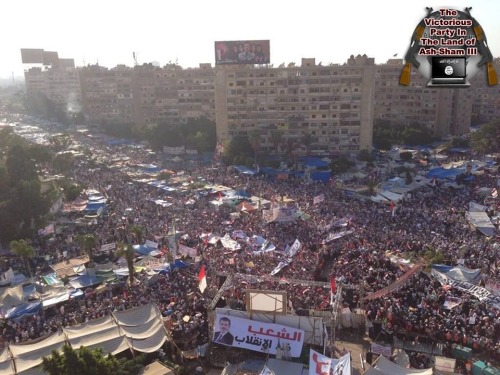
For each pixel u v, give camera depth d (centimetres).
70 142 14825
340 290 4369
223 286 4534
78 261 5706
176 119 18512
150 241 6331
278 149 13800
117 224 7281
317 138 13825
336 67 13300
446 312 4422
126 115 19962
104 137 18088
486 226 6556
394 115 17412
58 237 6831
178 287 5059
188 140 14612
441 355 3919
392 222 7056
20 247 5409
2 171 7719
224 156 12588
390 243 6116
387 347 3900
